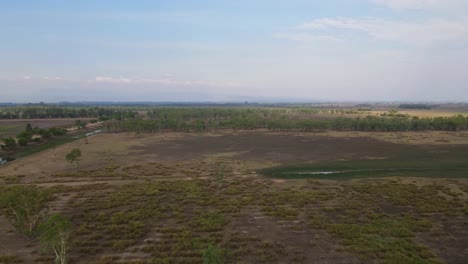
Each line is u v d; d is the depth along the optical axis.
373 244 35.09
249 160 92.25
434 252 33.94
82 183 66.31
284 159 93.44
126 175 73.88
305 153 102.50
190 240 36.69
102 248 34.81
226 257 32.50
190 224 41.75
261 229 40.31
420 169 78.00
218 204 50.81
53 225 32.31
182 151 106.81
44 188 61.16
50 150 107.06
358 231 38.88
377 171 76.81
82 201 52.34
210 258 27.91
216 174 74.94
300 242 36.31
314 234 38.59
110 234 38.81
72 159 80.75
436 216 44.38
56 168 81.06
